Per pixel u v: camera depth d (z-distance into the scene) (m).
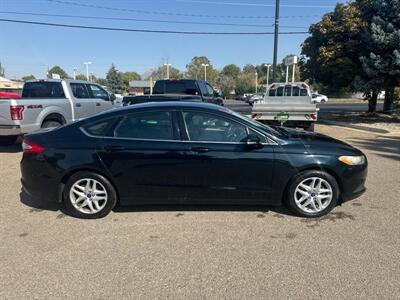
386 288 2.83
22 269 3.17
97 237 3.81
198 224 4.14
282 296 2.75
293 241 3.68
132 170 4.23
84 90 10.05
